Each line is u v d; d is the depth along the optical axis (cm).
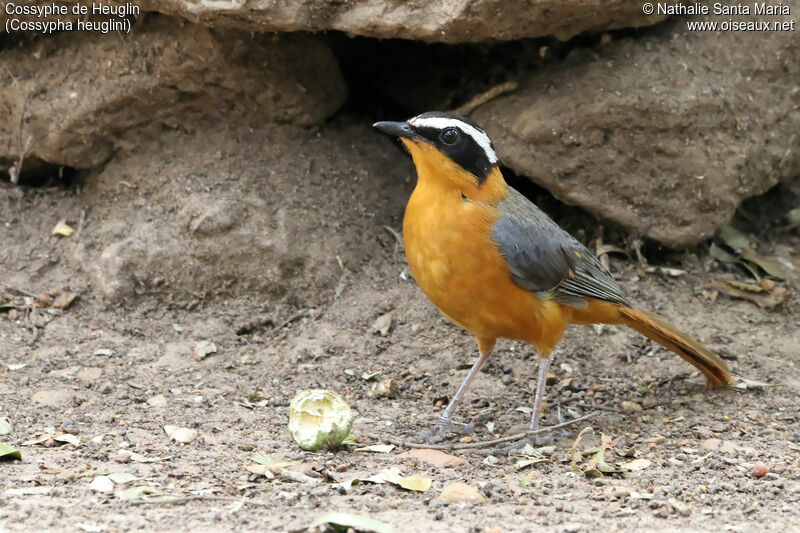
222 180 1309
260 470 845
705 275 1340
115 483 805
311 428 920
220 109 1338
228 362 1171
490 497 809
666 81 1254
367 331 1228
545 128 1252
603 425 1039
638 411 1080
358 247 1320
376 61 1449
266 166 1338
